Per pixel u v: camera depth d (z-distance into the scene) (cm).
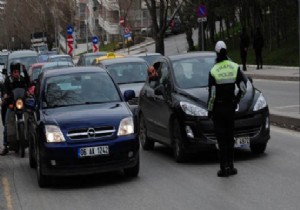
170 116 1536
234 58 5734
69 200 1206
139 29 10919
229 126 1318
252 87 1546
